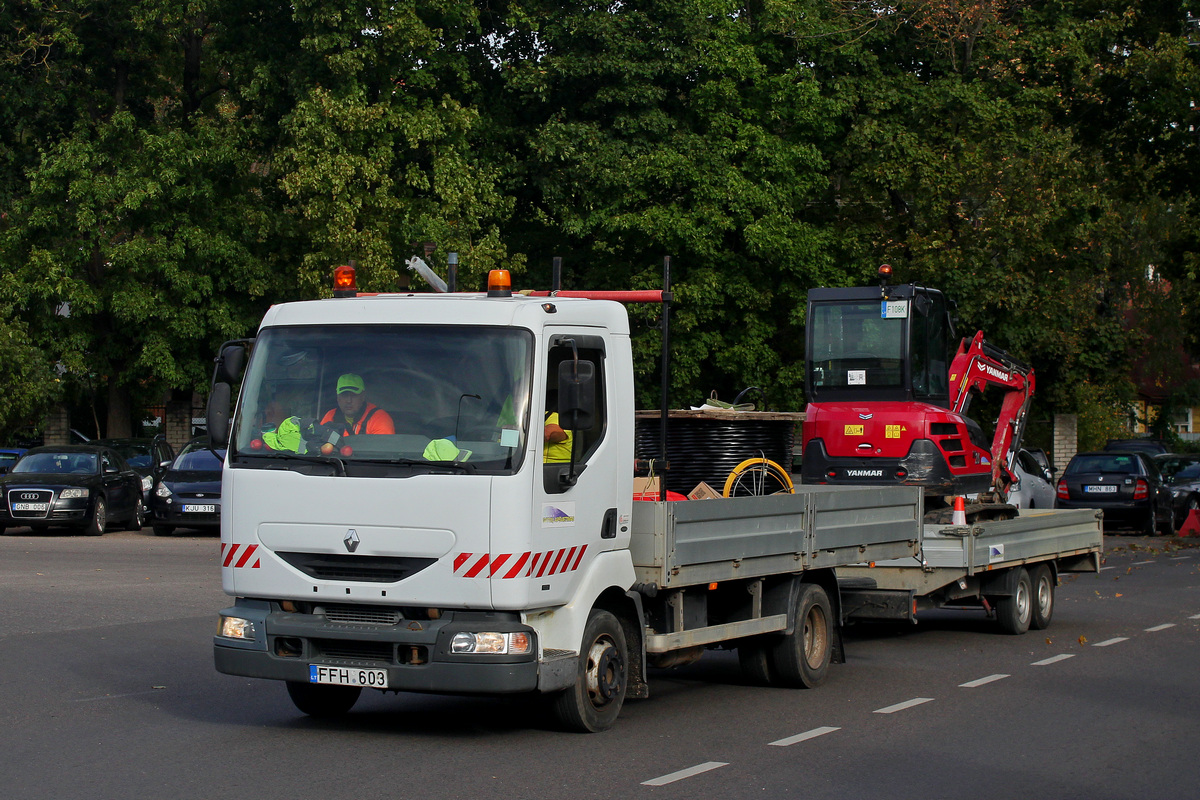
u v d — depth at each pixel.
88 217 32.53
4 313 32.69
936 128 32.34
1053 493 31.59
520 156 34.56
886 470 15.60
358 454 8.35
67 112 36.25
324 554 8.34
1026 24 33.56
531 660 8.13
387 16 30.72
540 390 8.32
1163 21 31.38
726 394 34.34
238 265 33.88
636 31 31.89
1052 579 15.72
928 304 16.27
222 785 7.40
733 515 9.80
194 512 26.44
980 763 8.16
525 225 35.62
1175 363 54.19
